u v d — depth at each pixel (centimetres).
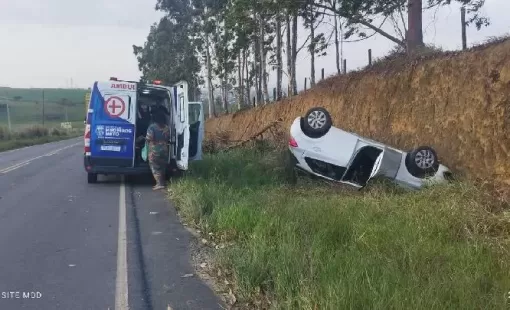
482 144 1052
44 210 1124
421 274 564
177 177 1509
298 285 551
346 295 493
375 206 885
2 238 869
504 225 743
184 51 5844
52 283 645
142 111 1533
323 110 1189
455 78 1227
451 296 500
